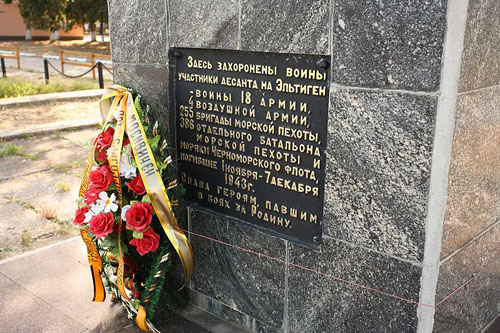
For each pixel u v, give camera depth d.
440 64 2.14
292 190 2.88
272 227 3.02
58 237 4.89
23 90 14.05
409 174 2.33
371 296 2.59
